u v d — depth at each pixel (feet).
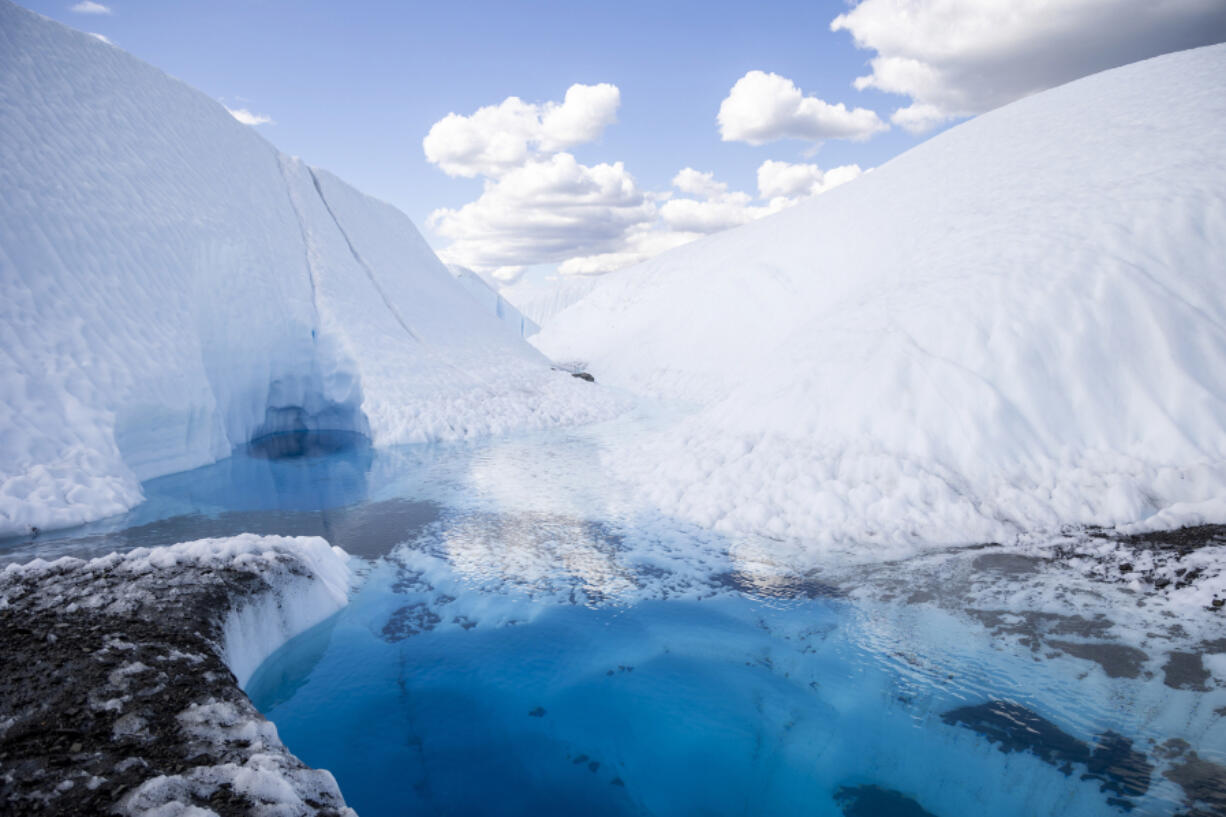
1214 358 22.72
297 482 29.35
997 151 53.31
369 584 18.56
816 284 66.03
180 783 7.87
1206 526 18.67
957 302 27.40
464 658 15.05
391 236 67.67
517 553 20.83
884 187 69.21
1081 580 17.12
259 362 37.65
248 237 39.93
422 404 42.14
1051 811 10.09
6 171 26.73
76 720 9.16
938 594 17.10
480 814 10.69
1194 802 9.92
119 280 28.71
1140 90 47.01
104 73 35.99
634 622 16.51
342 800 8.45
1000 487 21.65
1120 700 12.41
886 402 25.26
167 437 28.86
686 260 108.78
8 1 31.96
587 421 46.91
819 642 15.29
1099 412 22.72
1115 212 28.84
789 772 11.62
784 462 24.98
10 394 22.52
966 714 12.41
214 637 12.28
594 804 11.02
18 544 19.63
